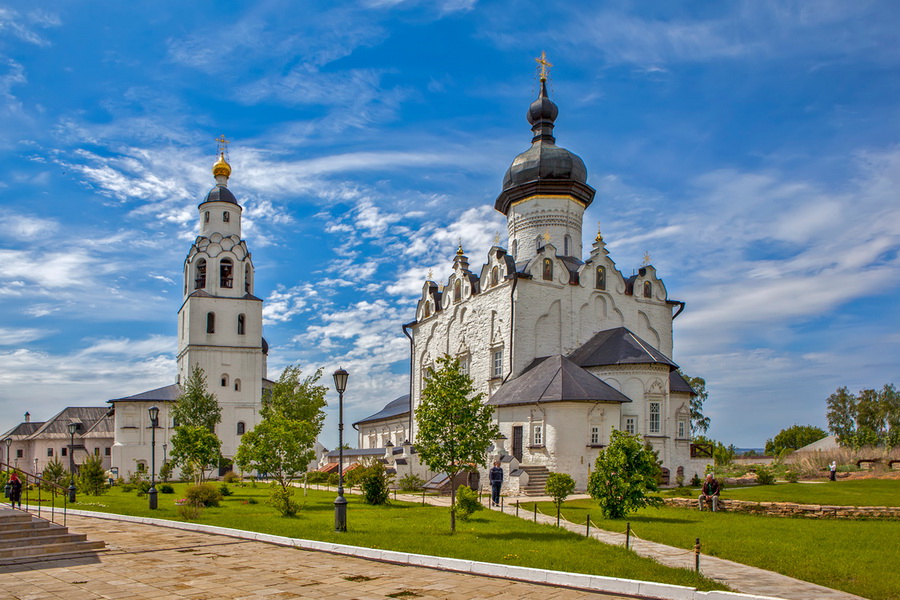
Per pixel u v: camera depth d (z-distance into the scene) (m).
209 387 82.06
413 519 28.12
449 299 62.88
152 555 19.03
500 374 54.38
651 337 58.78
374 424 83.12
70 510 31.81
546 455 43.53
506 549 19.02
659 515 28.05
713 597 13.24
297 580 15.55
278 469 37.50
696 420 83.62
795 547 19.19
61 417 97.69
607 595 14.05
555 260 54.88
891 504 28.77
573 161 62.16
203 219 87.56
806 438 128.75
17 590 14.59
